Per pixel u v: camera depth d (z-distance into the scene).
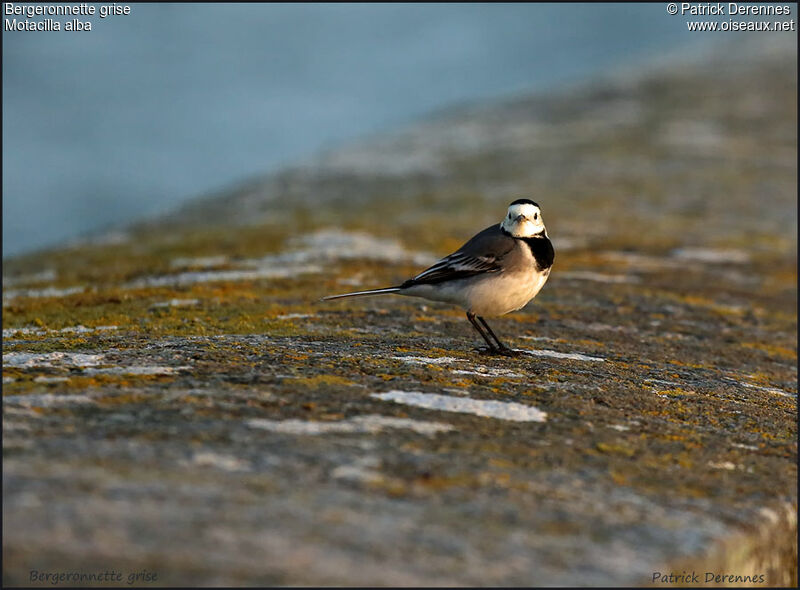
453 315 15.49
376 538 5.87
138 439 7.07
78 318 14.39
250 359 10.31
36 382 8.59
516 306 11.91
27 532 5.45
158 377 9.10
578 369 11.43
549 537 6.16
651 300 19.23
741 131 51.81
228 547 5.56
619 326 16.03
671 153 47.12
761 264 26.34
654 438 8.58
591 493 6.95
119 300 16.50
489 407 8.92
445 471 7.01
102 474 6.32
